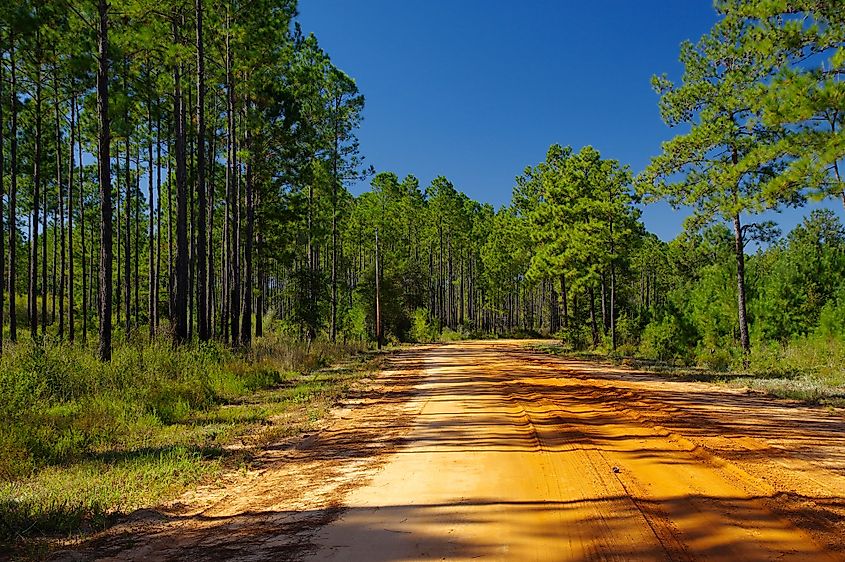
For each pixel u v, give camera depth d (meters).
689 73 22.39
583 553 4.20
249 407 12.84
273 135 27.92
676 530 4.60
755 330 23.31
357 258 68.94
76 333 38.06
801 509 5.01
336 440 9.23
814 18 13.29
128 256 32.84
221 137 29.05
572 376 18.44
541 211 45.12
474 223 81.12
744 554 4.08
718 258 42.94
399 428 10.02
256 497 6.21
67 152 34.53
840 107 11.99
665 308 29.70
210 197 28.88
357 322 45.91
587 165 39.56
